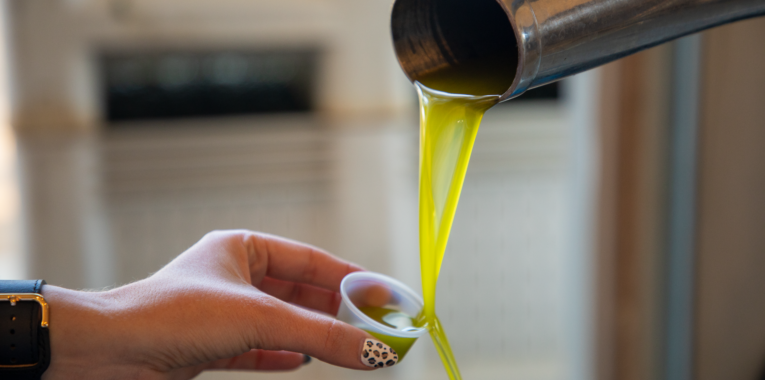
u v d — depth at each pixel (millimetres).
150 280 593
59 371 570
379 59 1700
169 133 1563
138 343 566
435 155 616
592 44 521
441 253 629
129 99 1671
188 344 568
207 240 649
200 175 1571
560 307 1765
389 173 1663
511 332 1770
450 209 622
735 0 538
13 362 563
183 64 1668
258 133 1596
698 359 729
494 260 1736
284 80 1765
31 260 1520
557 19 507
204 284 587
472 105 595
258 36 1589
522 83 515
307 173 1626
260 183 1605
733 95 689
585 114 898
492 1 602
